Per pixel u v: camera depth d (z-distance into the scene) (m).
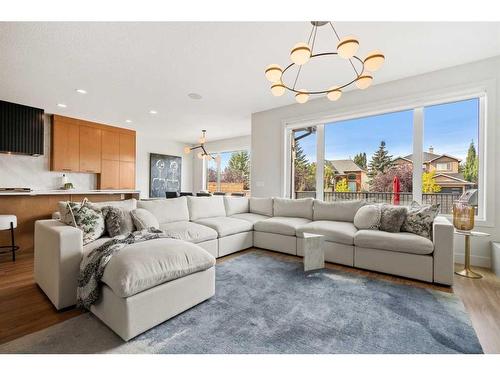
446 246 2.31
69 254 1.85
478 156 3.09
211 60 2.94
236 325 1.64
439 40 2.54
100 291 1.64
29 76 3.33
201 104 4.56
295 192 4.88
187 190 8.67
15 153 4.56
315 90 3.89
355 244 2.80
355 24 2.27
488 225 2.91
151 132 6.85
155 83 3.60
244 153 7.56
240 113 5.14
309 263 2.72
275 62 3.00
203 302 1.96
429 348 1.42
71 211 2.17
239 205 4.41
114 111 4.93
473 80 3.00
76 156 5.35
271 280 2.42
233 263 2.97
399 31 2.38
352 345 1.44
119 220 2.40
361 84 2.23
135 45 2.61
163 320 1.64
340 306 1.91
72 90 3.83
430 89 3.28
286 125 4.71
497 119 2.88
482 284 2.36
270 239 3.57
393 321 1.70
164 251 1.77
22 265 2.84
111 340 1.47
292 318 1.73
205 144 8.39
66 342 1.45
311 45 2.62
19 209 3.29
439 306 1.91
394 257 2.55
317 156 4.46
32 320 1.68
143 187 7.37
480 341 1.48
